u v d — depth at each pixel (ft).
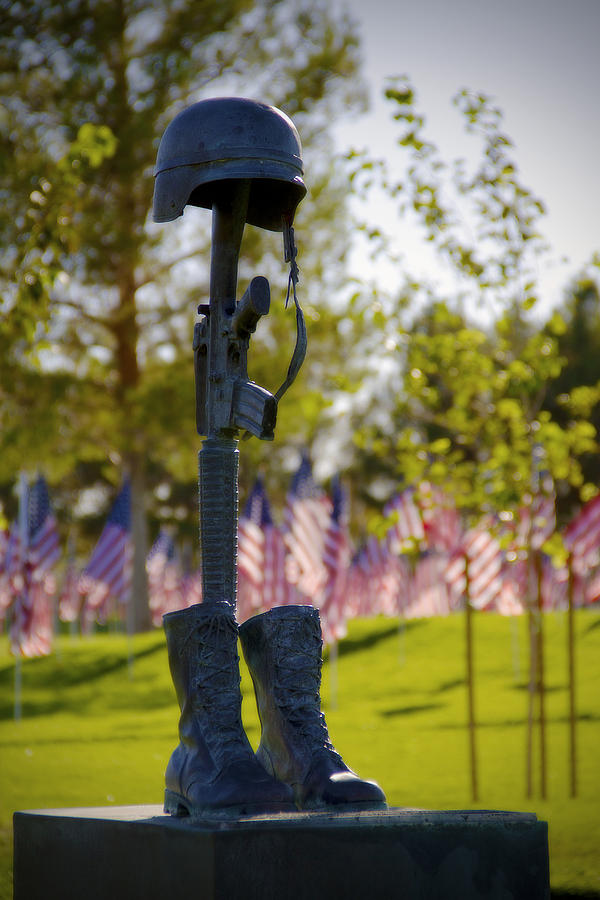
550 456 39.32
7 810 34.01
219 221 16.06
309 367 92.68
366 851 12.41
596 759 44.34
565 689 64.54
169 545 129.49
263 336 92.94
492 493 38.52
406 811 13.10
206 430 15.89
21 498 69.87
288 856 12.13
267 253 91.20
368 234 39.04
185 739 14.44
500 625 85.05
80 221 85.15
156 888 12.89
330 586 62.34
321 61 92.02
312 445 157.89
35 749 49.03
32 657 85.25
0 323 33.65
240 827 12.14
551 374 39.17
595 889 22.86
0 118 84.43
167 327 100.27
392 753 45.98
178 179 15.43
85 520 182.91
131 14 88.48
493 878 12.81
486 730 52.19
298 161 15.58
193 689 14.46
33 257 32.71
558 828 30.68
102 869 14.01
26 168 78.07
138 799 35.78
